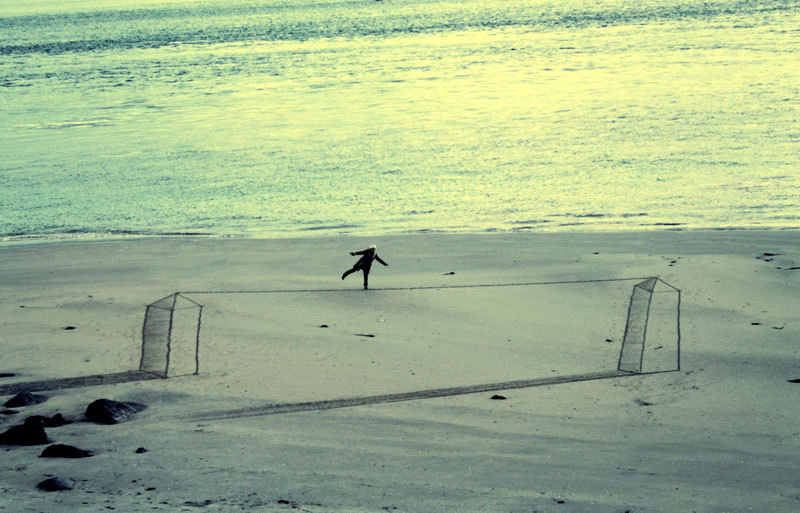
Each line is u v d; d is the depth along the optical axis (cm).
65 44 13562
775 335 1809
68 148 5303
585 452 1168
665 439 1243
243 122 6009
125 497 910
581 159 4378
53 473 1029
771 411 1377
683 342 1794
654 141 4706
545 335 1888
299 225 3334
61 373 1673
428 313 2077
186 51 11619
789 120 5044
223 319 2061
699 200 3450
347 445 1202
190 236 3195
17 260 2794
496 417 1371
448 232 3109
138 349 1834
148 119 6319
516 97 6544
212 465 1080
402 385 1587
